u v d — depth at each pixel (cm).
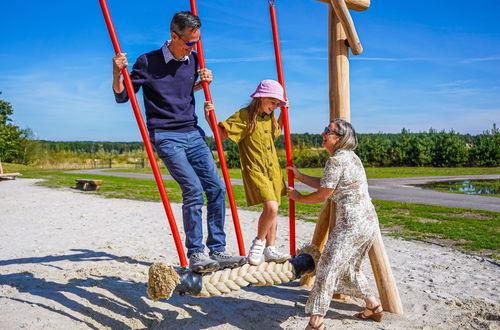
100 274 535
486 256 689
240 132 389
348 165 372
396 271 598
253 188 393
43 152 5712
